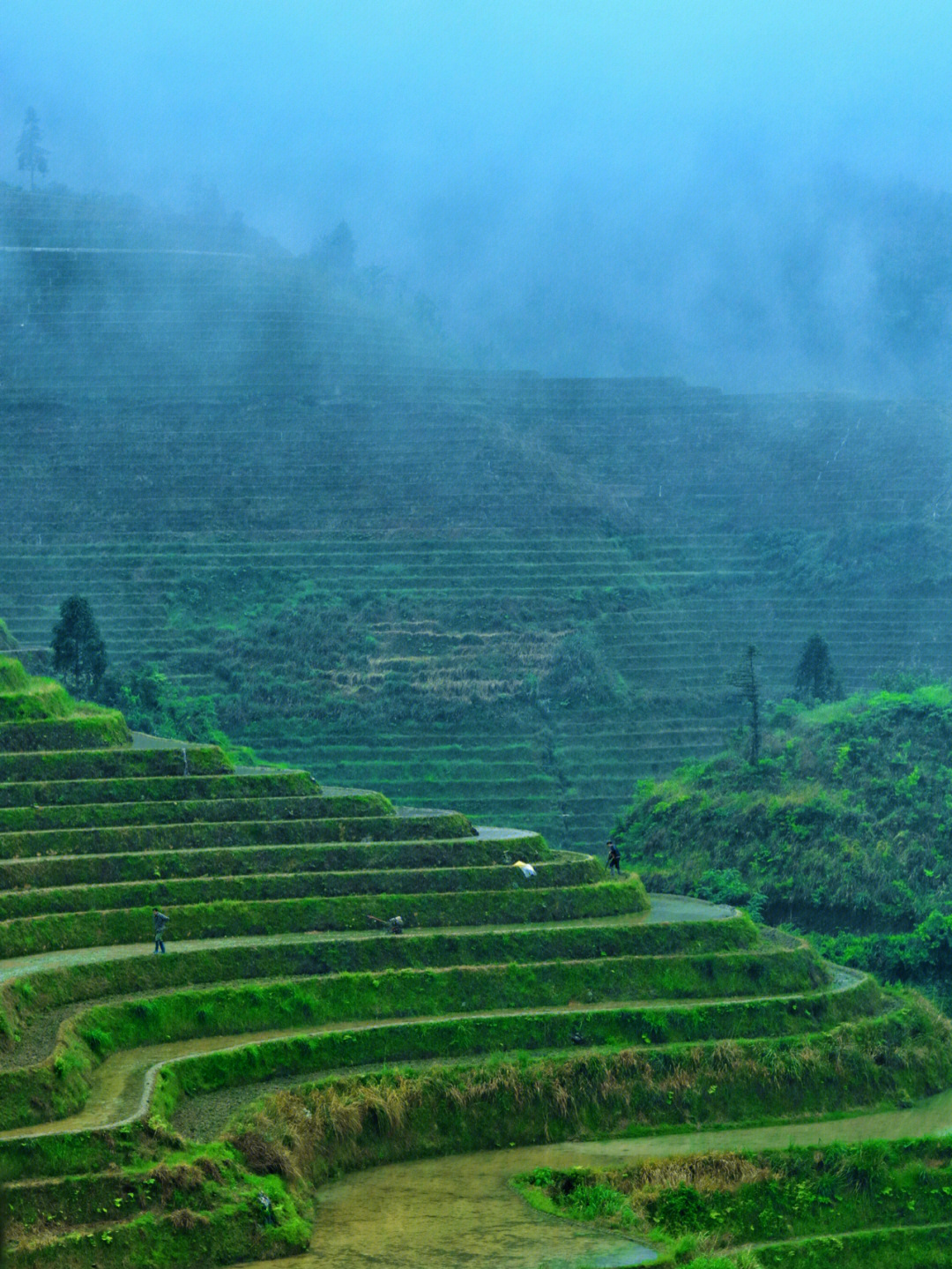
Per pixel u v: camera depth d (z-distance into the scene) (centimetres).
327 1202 4094
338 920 5462
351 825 5972
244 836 5828
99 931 5138
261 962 5066
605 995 5288
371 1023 4909
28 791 5800
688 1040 5097
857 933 6975
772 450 14262
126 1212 3616
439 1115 4544
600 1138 4666
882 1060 5247
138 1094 4134
